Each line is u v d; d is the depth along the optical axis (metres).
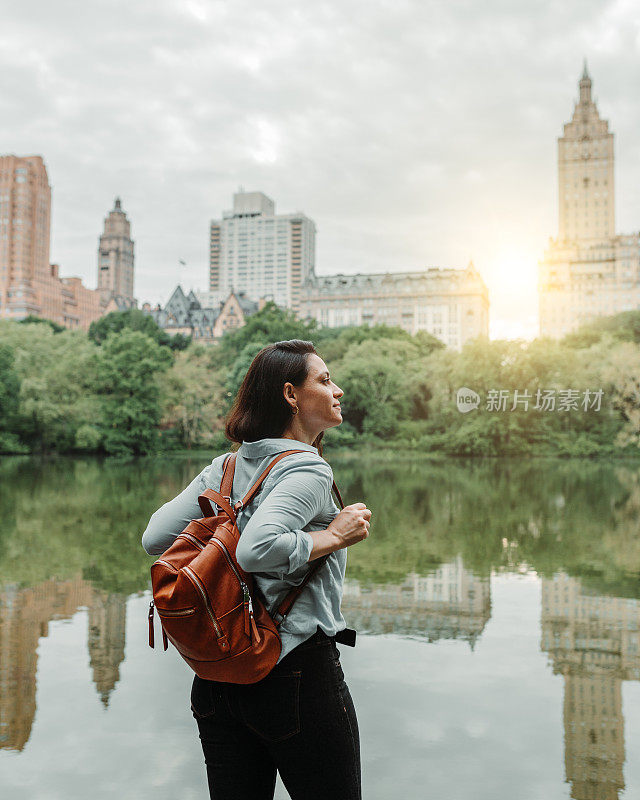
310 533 1.40
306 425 1.60
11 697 3.93
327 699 1.41
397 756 3.20
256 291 160.12
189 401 46.78
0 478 24.72
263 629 1.34
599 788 2.91
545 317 77.38
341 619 1.51
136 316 67.25
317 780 1.41
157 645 4.95
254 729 1.39
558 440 38.31
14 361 43.34
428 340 61.19
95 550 9.30
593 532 11.66
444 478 26.42
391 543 10.29
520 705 3.82
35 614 5.84
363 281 104.75
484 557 9.02
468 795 2.84
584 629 5.45
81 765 3.12
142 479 24.66
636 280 75.44
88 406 42.66
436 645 4.97
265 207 168.38
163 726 3.54
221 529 1.36
